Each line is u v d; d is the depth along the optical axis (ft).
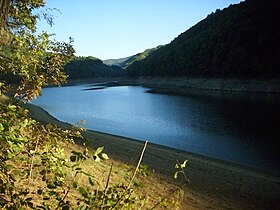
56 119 101.96
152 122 100.37
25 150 8.10
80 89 325.83
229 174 42.04
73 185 7.07
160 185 31.96
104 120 107.86
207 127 86.74
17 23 11.89
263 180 41.22
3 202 6.88
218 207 29.71
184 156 52.26
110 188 7.22
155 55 469.16
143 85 363.35
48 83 11.12
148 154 49.11
